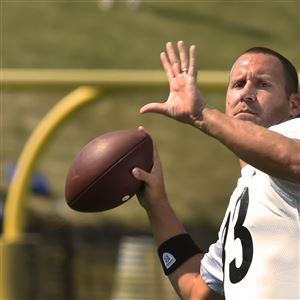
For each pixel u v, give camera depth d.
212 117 8.31
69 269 28.11
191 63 8.62
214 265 9.73
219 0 60.81
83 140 41.62
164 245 10.19
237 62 9.17
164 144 42.88
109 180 9.45
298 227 8.41
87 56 51.50
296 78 9.20
